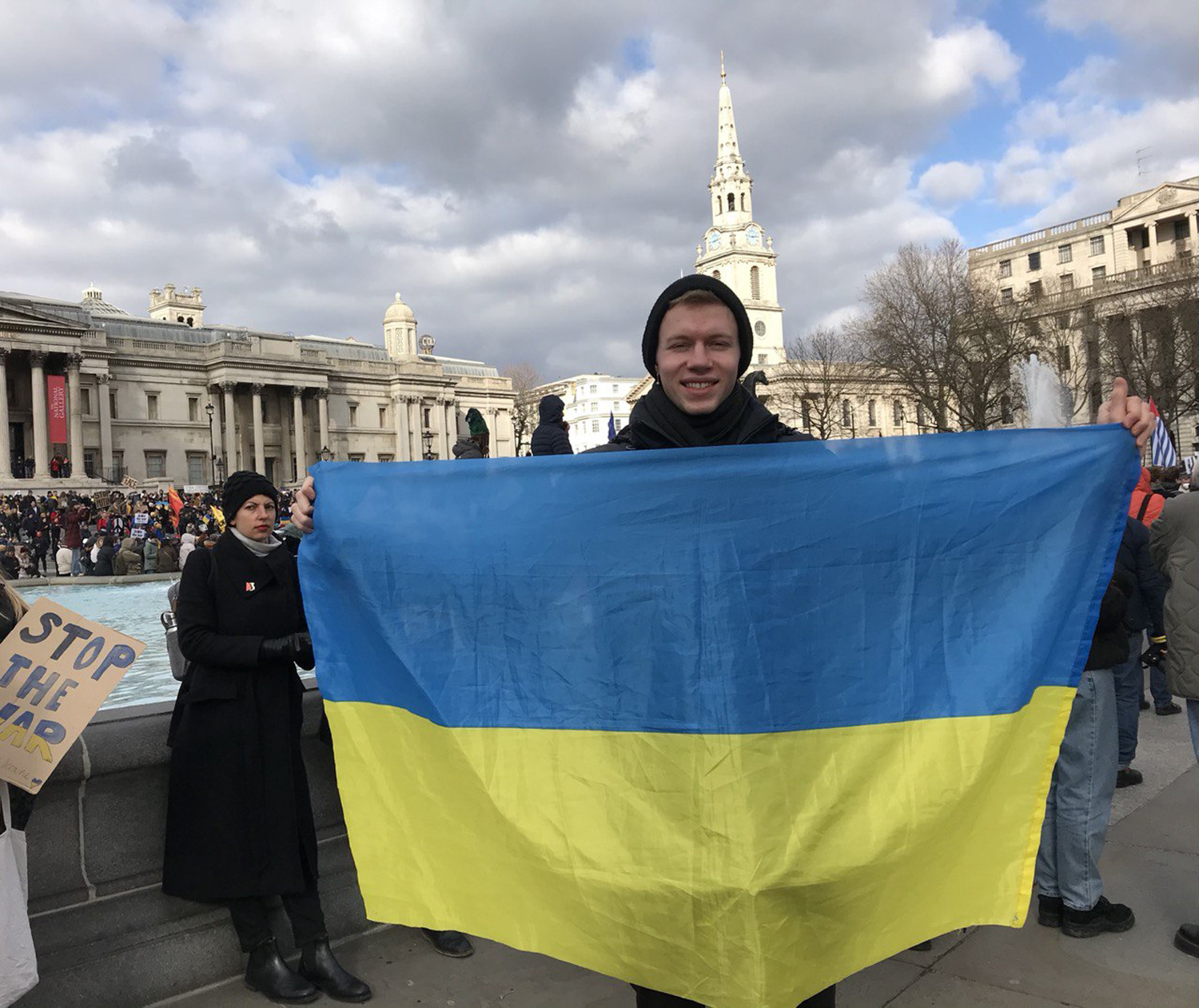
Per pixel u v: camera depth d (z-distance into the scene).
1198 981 3.63
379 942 4.18
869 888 2.08
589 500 2.38
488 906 2.29
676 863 2.08
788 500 2.30
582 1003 3.59
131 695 8.35
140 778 3.72
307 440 90.44
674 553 2.31
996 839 2.28
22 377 72.38
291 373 86.31
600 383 158.62
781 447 2.32
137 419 79.12
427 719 2.45
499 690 2.38
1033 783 2.29
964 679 2.27
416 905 2.40
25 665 2.98
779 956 2.00
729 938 2.00
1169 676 4.15
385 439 96.75
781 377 66.56
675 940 2.05
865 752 2.19
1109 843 5.17
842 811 2.12
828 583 2.28
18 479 65.25
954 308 43.16
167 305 105.12
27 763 2.89
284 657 3.58
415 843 2.44
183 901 3.77
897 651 2.27
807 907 2.04
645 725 2.23
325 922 4.16
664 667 2.26
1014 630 2.31
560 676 2.33
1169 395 41.38
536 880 2.20
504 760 2.32
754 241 127.00
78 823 3.57
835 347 65.88
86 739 3.55
